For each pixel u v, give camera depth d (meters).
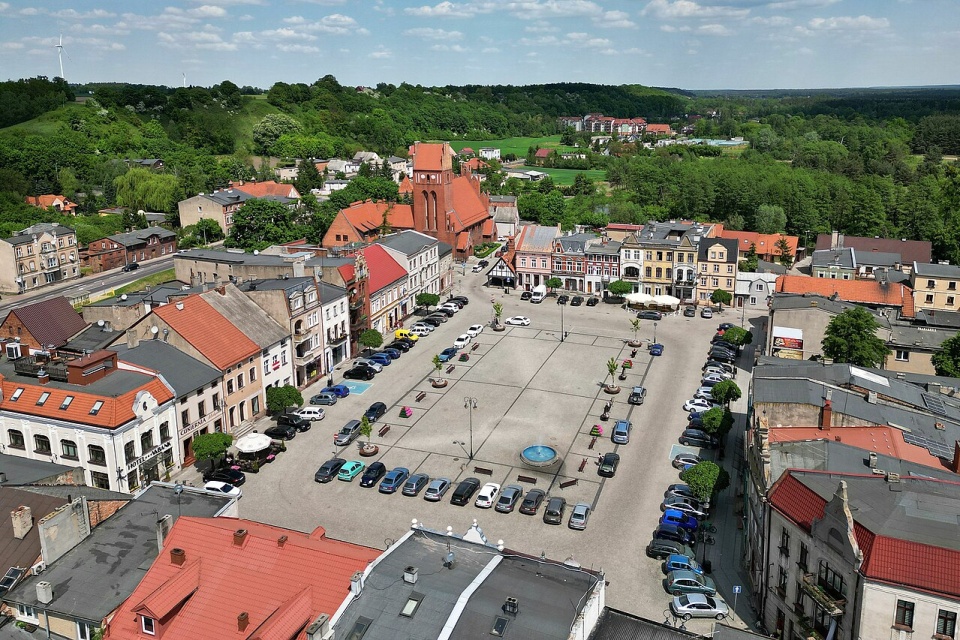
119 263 195.62
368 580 44.38
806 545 52.91
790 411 70.44
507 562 47.34
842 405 70.00
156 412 83.56
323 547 49.53
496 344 133.12
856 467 59.94
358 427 97.31
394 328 143.12
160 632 44.72
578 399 108.44
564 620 41.44
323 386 114.25
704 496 74.56
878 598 46.12
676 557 67.94
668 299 149.88
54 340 107.81
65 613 47.19
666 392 110.81
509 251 177.25
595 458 90.88
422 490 83.75
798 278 136.12
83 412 79.19
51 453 80.94
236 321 103.00
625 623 47.03
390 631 40.91
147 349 91.75
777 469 60.50
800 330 112.19
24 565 51.25
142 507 56.94
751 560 65.81
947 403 76.19
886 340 110.62
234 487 82.69
